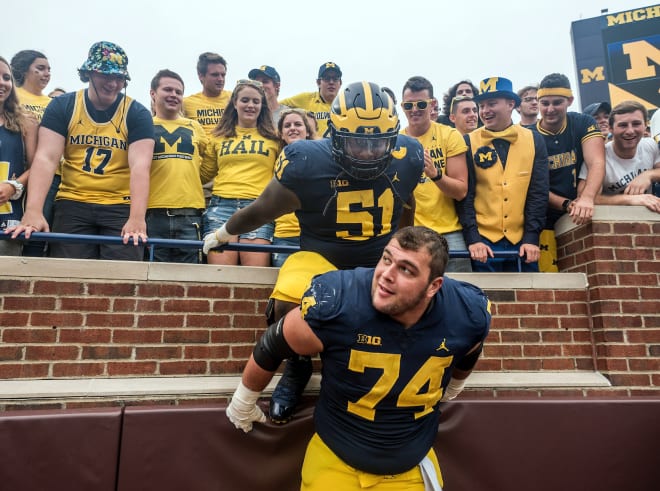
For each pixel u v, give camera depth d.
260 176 3.41
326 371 1.77
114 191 2.98
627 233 2.79
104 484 2.10
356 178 1.88
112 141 2.97
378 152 1.81
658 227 2.80
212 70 4.43
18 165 2.93
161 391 2.30
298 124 3.43
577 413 2.44
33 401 2.19
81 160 2.94
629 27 10.42
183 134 3.38
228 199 3.33
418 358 1.70
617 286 2.71
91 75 2.87
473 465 2.37
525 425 2.42
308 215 2.01
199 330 2.46
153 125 3.05
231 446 2.21
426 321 1.68
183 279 2.47
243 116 3.51
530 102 4.81
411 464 1.79
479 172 3.17
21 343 2.24
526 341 2.72
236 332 2.50
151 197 3.23
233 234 2.23
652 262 2.76
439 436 2.37
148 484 2.13
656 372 2.64
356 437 1.77
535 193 3.03
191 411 2.21
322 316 1.64
